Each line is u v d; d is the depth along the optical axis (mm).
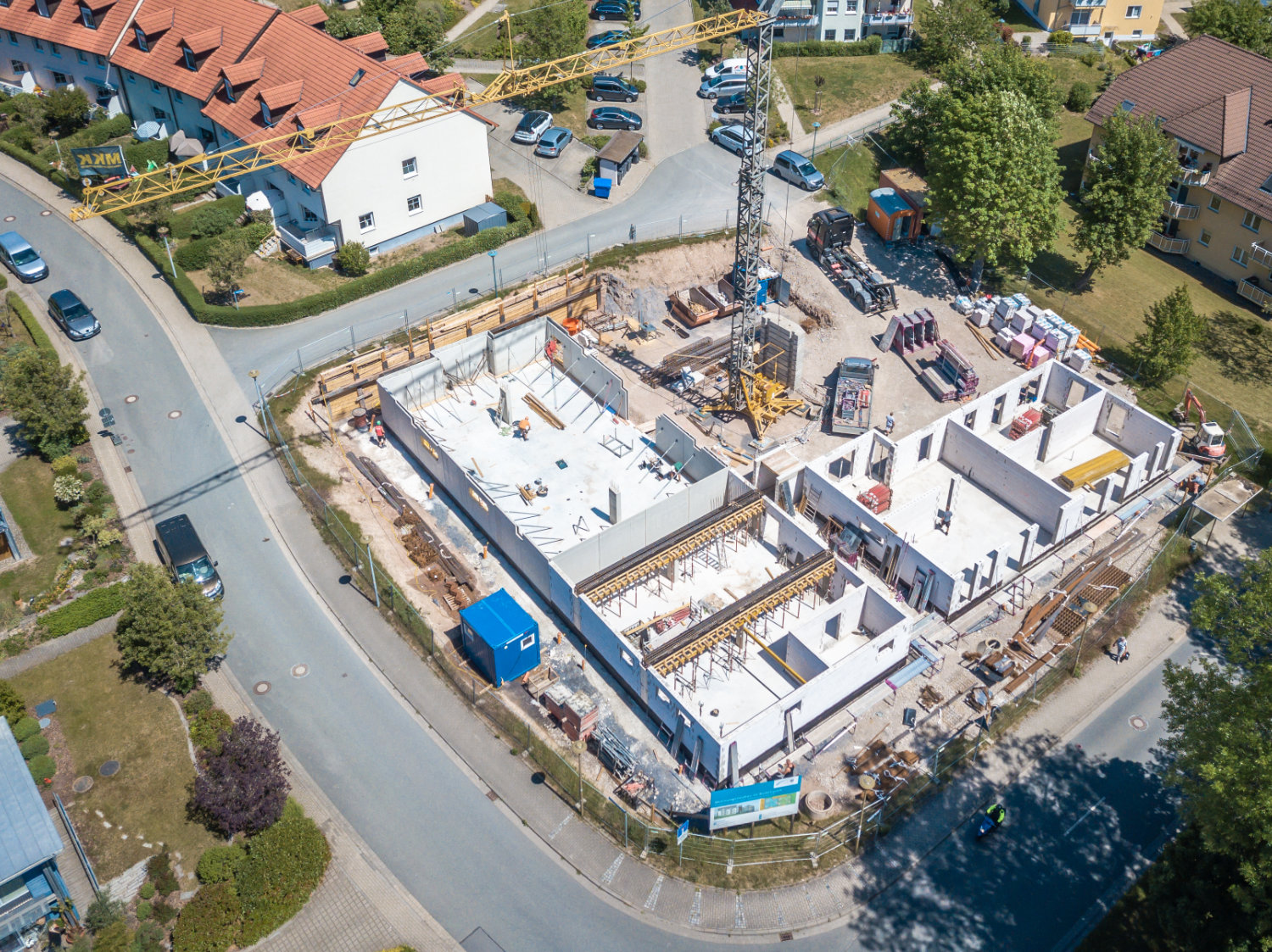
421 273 74938
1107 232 73188
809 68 99062
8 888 39812
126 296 71750
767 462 59688
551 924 41969
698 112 93188
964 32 98938
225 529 57094
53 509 57594
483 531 58344
